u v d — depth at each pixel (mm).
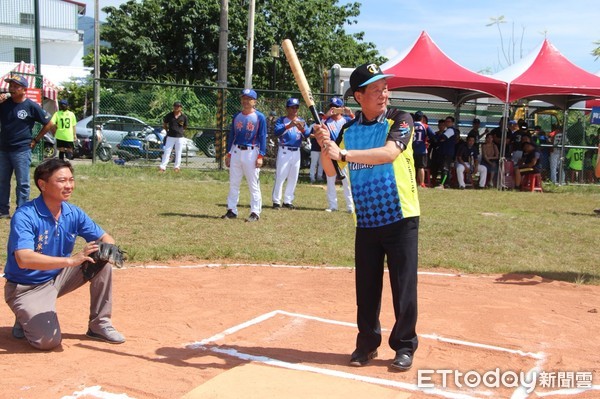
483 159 19188
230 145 10688
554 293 6996
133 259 7691
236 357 4641
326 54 33906
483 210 13648
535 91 17828
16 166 9617
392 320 5742
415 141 18062
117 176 16531
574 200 16297
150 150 19172
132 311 5742
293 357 4680
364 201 4379
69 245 4816
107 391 3910
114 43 33219
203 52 32938
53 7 40969
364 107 4367
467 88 17656
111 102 19188
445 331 5445
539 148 19359
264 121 10617
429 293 6754
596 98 19500
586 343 5277
